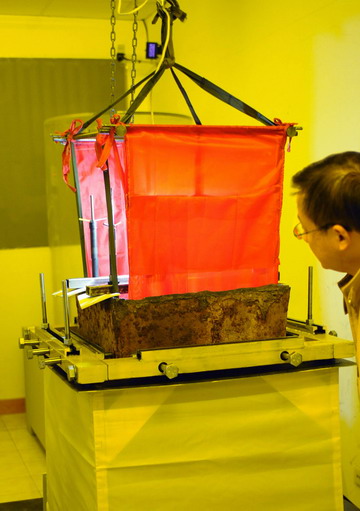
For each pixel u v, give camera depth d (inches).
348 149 91.9
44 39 163.6
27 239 166.4
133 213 57.4
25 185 165.0
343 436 99.7
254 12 116.5
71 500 63.9
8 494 114.8
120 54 167.5
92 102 167.5
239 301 59.4
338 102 93.6
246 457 59.2
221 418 58.2
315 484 61.7
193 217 59.1
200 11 141.3
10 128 163.0
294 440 60.7
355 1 88.4
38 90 163.8
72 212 153.3
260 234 61.5
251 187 60.8
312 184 47.8
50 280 168.6
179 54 156.9
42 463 130.4
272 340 58.6
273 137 60.9
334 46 93.7
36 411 140.0
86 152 68.8
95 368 53.5
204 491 58.4
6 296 166.1
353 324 52.9
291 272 110.5
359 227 46.4
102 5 152.3
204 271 60.2
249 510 59.9
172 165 58.1
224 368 57.1
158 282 58.9
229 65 127.8
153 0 144.9
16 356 167.3
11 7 153.6
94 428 55.0
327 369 61.2
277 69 109.5
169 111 164.2
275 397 59.7
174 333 58.1
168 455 57.2
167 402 56.6
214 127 58.6
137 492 56.6
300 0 101.5
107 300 58.9
